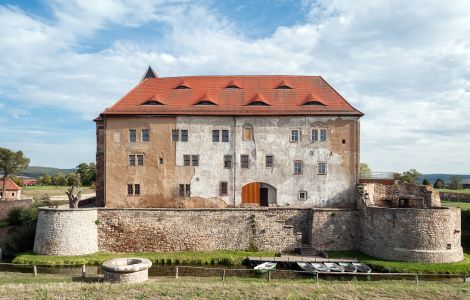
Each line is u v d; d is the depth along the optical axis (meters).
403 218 27.64
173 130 33.91
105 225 30.83
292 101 34.88
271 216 31.17
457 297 16.41
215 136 34.03
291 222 31.66
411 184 34.09
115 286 17.45
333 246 30.77
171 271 26.47
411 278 24.64
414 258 27.03
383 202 34.50
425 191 33.53
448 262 26.89
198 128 33.91
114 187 33.69
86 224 29.98
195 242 30.84
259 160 33.75
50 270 26.55
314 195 33.53
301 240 30.91
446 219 27.34
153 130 33.88
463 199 54.47
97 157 38.00
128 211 30.94
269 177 33.66
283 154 33.78
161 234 30.86
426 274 23.75
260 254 29.48
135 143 33.81
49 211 29.42
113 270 19.08
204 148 33.84
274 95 35.62
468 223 39.44
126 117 33.91
